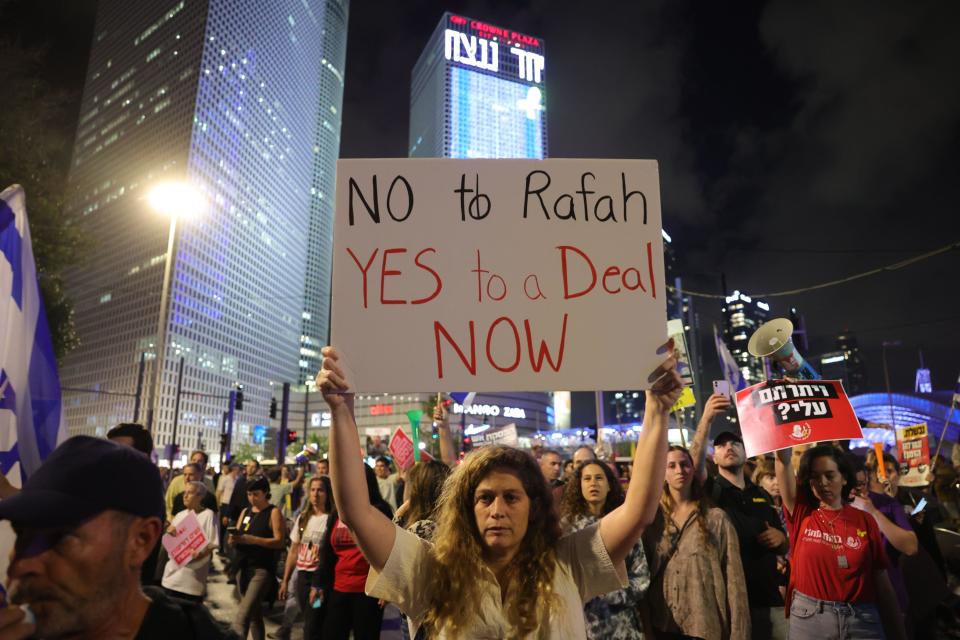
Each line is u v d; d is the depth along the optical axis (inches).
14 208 116.6
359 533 84.6
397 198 103.3
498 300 101.0
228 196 5861.2
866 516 158.7
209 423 5319.9
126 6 6589.6
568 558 89.7
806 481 164.9
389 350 97.3
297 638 298.5
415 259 101.2
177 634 60.5
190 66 5753.0
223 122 5876.0
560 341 100.3
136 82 6161.4
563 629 81.4
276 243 6609.3
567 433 1990.7
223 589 416.2
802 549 161.2
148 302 5137.8
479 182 105.5
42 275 597.0
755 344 186.9
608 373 99.5
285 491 572.4
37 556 54.6
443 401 219.8
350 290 99.0
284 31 6953.7
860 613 151.6
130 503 57.3
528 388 97.9
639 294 103.3
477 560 84.8
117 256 5561.0
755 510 188.9
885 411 1870.1
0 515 53.2
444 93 7731.3
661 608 156.3
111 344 5300.2
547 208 105.6
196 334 5280.5
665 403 95.7
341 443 86.7
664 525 162.7
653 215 106.9
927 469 340.5
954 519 276.8
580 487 173.9
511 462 88.7
